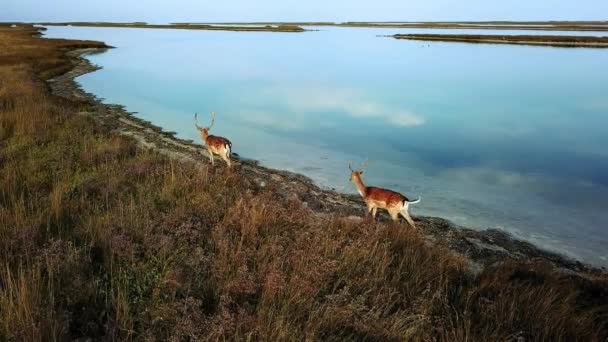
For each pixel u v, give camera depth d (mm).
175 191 11102
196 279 6953
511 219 12680
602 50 69062
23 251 7082
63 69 40438
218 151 15195
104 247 7531
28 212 8555
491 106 29344
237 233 8688
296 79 40969
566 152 19531
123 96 30359
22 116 17391
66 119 18469
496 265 9234
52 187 10664
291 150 19297
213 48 77188
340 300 6531
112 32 132875
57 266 6648
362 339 5961
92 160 13312
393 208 10688
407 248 8797
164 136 20125
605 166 17594
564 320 6504
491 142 21125
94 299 6207
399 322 6113
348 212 12758
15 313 5383
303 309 6262
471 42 91125
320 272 7270
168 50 71125
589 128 23688
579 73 44125
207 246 8250
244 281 6727
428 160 18328
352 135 22125
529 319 6641
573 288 8125
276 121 24719
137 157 14312
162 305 6059
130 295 6398
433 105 29734
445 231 11672
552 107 29000
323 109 28297
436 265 8258
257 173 15781
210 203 10211
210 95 32219
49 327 5316
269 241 8203
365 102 30625
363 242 8680
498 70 47156
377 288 7199
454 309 6617
